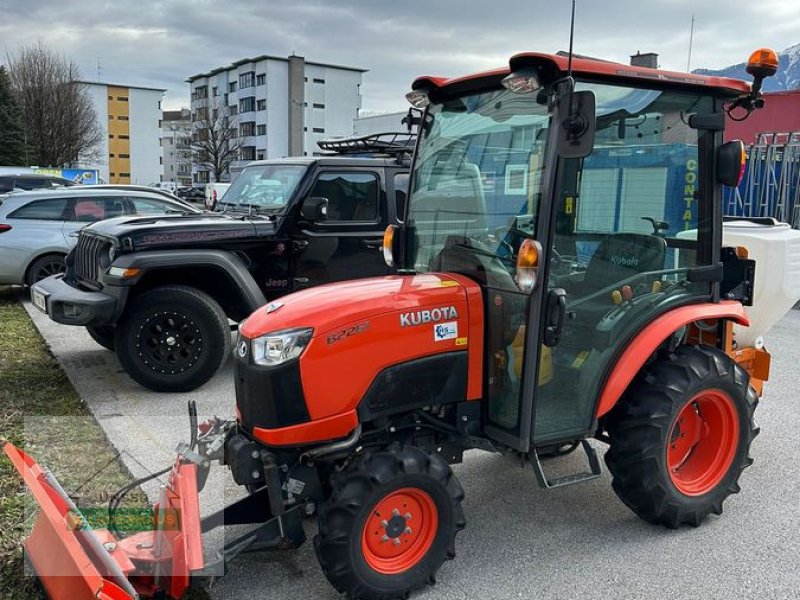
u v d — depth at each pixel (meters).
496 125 3.27
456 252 3.44
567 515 3.80
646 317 3.47
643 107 3.33
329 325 2.95
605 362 3.37
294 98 69.69
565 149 2.81
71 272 6.24
